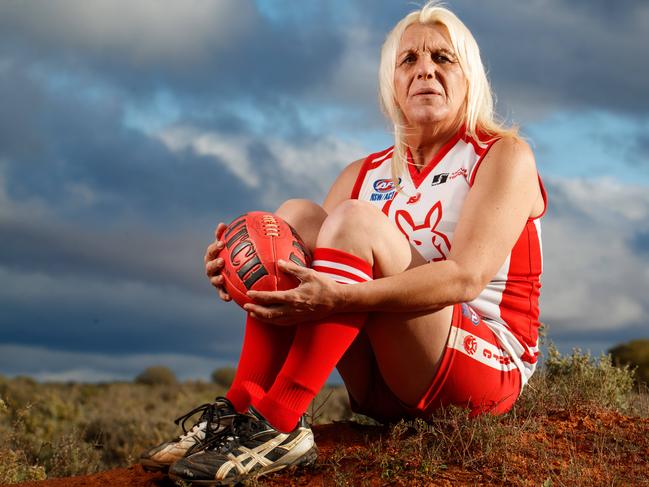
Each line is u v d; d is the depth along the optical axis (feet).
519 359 12.08
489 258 10.65
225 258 10.68
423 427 11.25
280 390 10.28
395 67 12.92
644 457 11.19
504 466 10.46
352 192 13.78
